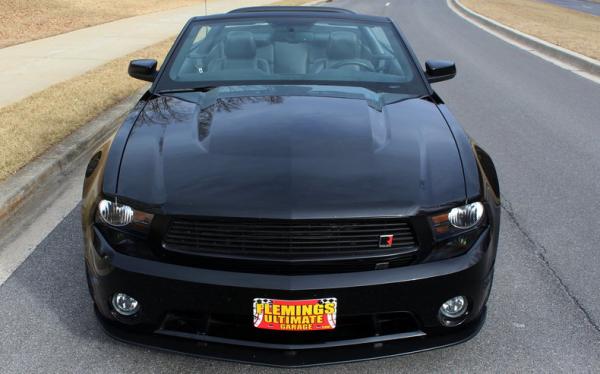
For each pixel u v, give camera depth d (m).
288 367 2.12
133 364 2.37
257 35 3.52
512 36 15.03
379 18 3.81
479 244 2.20
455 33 15.68
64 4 17.20
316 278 2.04
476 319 2.33
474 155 2.48
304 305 2.04
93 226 2.23
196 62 3.33
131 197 2.14
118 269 2.12
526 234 3.63
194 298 2.07
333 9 4.12
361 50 3.43
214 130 2.48
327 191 2.10
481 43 13.55
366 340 2.15
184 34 3.59
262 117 2.59
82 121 5.34
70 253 3.27
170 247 2.09
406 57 3.42
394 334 2.17
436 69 3.50
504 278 3.10
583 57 10.56
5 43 10.62
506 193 4.30
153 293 2.10
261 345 2.12
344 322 2.16
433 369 2.38
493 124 6.25
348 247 2.06
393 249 2.09
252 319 2.09
